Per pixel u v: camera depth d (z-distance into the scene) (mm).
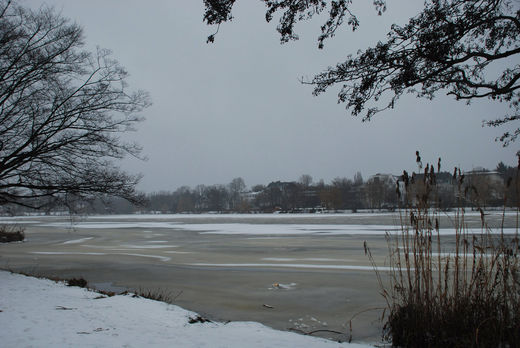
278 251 20172
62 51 12453
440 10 4672
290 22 5105
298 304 9242
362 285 11125
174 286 11516
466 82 5301
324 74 5215
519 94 6363
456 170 5418
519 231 23812
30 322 5344
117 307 6914
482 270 5266
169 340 4770
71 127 12945
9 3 12023
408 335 5363
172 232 38031
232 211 147625
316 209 121312
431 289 5488
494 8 4738
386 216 69125
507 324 4832
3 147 12289
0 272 11312
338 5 4742
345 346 5062
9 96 11977
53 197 13805
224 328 5934
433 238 22109
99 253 20562
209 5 4887
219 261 16781
